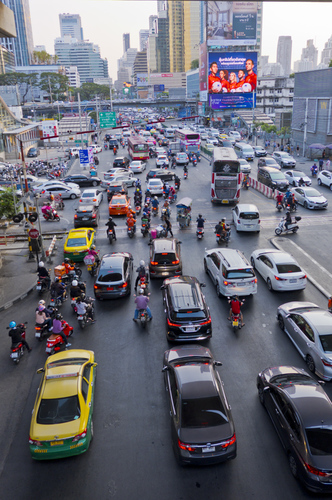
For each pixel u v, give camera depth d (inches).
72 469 389.7
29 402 493.4
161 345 605.9
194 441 363.6
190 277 689.6
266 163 1902.1
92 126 5019.7
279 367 481.7
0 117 2945.4
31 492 366.6
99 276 746.8
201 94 5433.1
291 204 1305.4
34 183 1800.0
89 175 2096.5
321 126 2359.7
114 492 362.6
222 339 615.2
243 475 376.8
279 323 650.2
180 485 367.9
